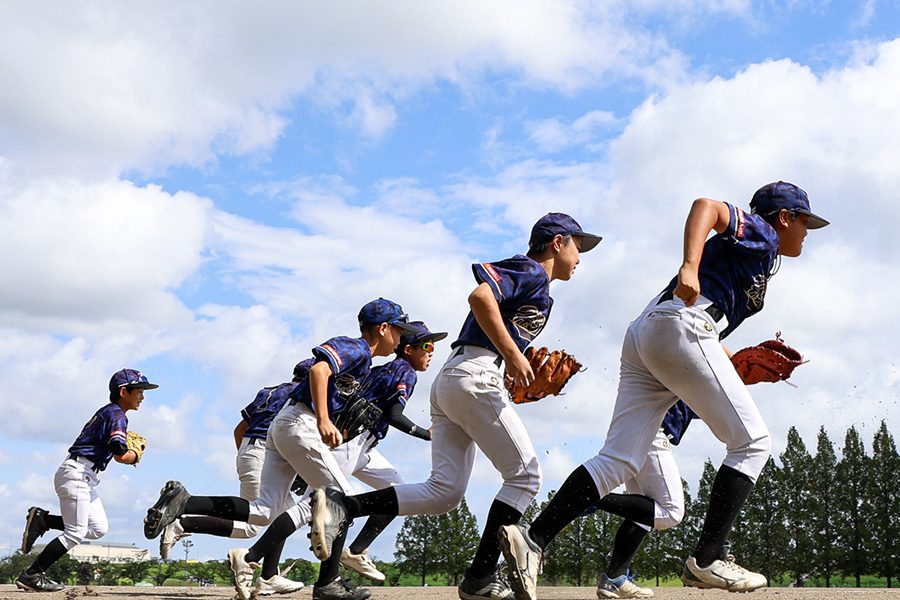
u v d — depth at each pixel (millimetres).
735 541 46250
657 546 43594
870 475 47312
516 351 4055
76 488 8438
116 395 8883
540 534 4094
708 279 4180
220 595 7223
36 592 8180
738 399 4051
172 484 5293
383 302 5703
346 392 5551
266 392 7301
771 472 47406
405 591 8164
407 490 4426
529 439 4328
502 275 4168
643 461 4305
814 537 46375
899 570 45531
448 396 4309
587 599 5945
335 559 5293
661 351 4074
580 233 4633
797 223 4430
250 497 7090
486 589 4340
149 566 18812
